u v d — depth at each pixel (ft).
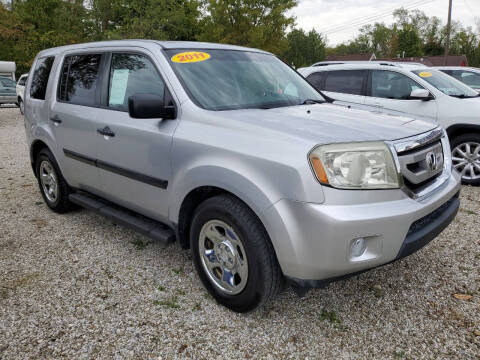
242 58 11.94
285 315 9.06
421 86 20.53
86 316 9.04
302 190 7.27
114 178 11.60
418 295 9.80
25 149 31.01
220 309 9.29
